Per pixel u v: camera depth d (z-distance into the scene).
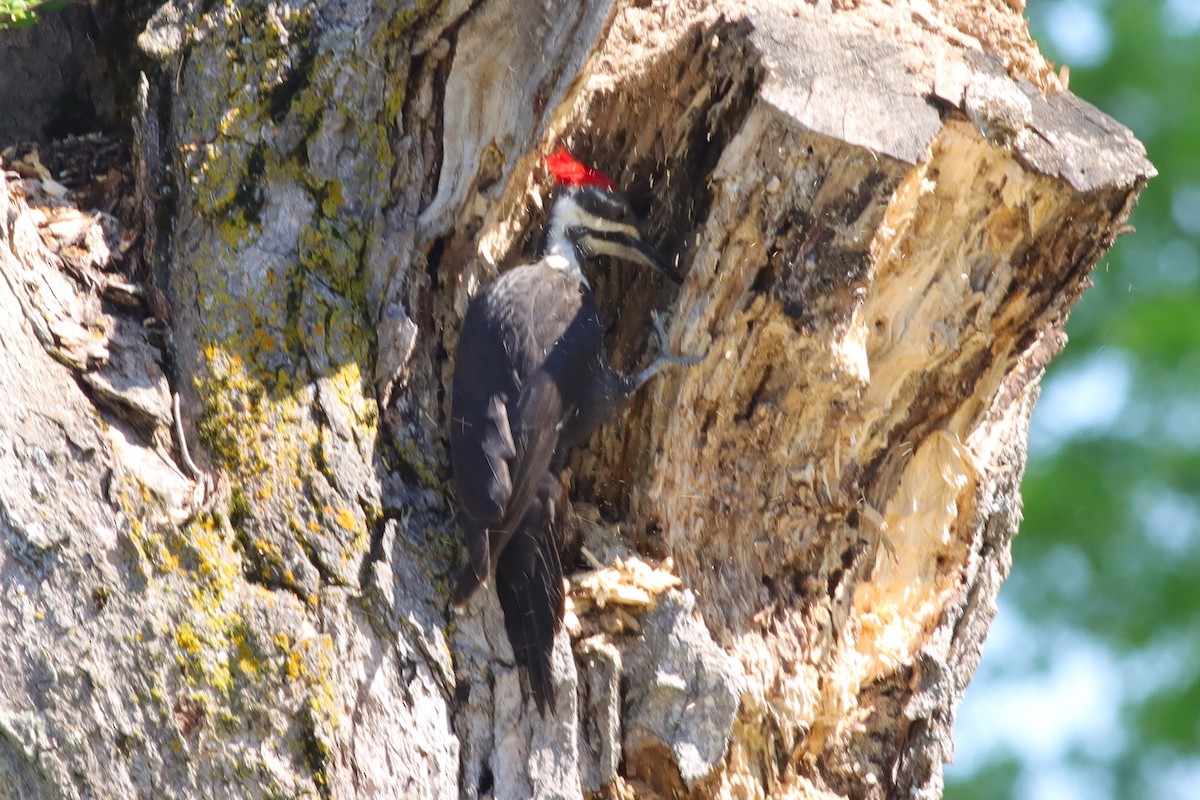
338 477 8.95
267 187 9.52
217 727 8.41
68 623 8.48
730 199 9.40
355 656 8.66
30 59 11.13
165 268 9.48
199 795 8.38
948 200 9.71
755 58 9.70
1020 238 9.92
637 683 9.51
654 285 10.98
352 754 8.51
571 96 9.72
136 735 8.39
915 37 10.13
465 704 8.98
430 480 9.53
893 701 10.66
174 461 8.91
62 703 8.42
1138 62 17.59
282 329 9.23
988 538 11.16
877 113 9.27
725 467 10.18
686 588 9.93
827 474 10.29
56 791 8.40
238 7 9.80
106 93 11.16
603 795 9.41
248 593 8.60
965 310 10.08
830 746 10.52
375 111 9.68
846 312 9.51
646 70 10.34
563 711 9.11
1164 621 16.52
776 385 9.91
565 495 9.99
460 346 9.89
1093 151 9.84
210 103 9.66
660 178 10.98
